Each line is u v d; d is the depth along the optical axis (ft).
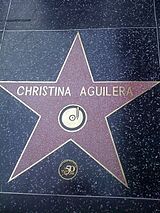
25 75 4.31
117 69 4.26
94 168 3.66
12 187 3.61
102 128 3.88
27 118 4.02
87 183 3.58
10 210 3.48
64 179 3.62
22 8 4.93
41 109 4.06
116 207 3.43
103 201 3.47
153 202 3.44
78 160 3.71
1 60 4.46
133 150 3.73
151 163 3.64
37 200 3.53
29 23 4.77
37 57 4.46
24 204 3.51
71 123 3.93
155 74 4.19
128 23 4.65
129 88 4.11
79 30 4.64
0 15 4.87
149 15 4.70
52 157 3.75
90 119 3.94
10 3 5.01
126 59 4.33
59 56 4.44
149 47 4.41
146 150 3.72
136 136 3.81
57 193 3.55
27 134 3.92
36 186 3.60
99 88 4.14
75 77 4.25
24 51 4.52
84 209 3.44
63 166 3.69
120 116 3.94
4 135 3.93
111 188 3.53
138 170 3.61
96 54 4.41
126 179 3.57
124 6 4.82
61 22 4.74
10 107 4.10
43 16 4.83
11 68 4.38
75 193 3.53
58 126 3.93
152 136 3.80
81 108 4.01
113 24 4.65
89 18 4.75
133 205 3.43
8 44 4.60
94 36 4.56
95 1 4.91
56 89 4.17
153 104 4.00
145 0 4.86
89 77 4.23
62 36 4.60
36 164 3.73
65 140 3.84
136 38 4.50
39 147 3.82
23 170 3.70
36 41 4.60
